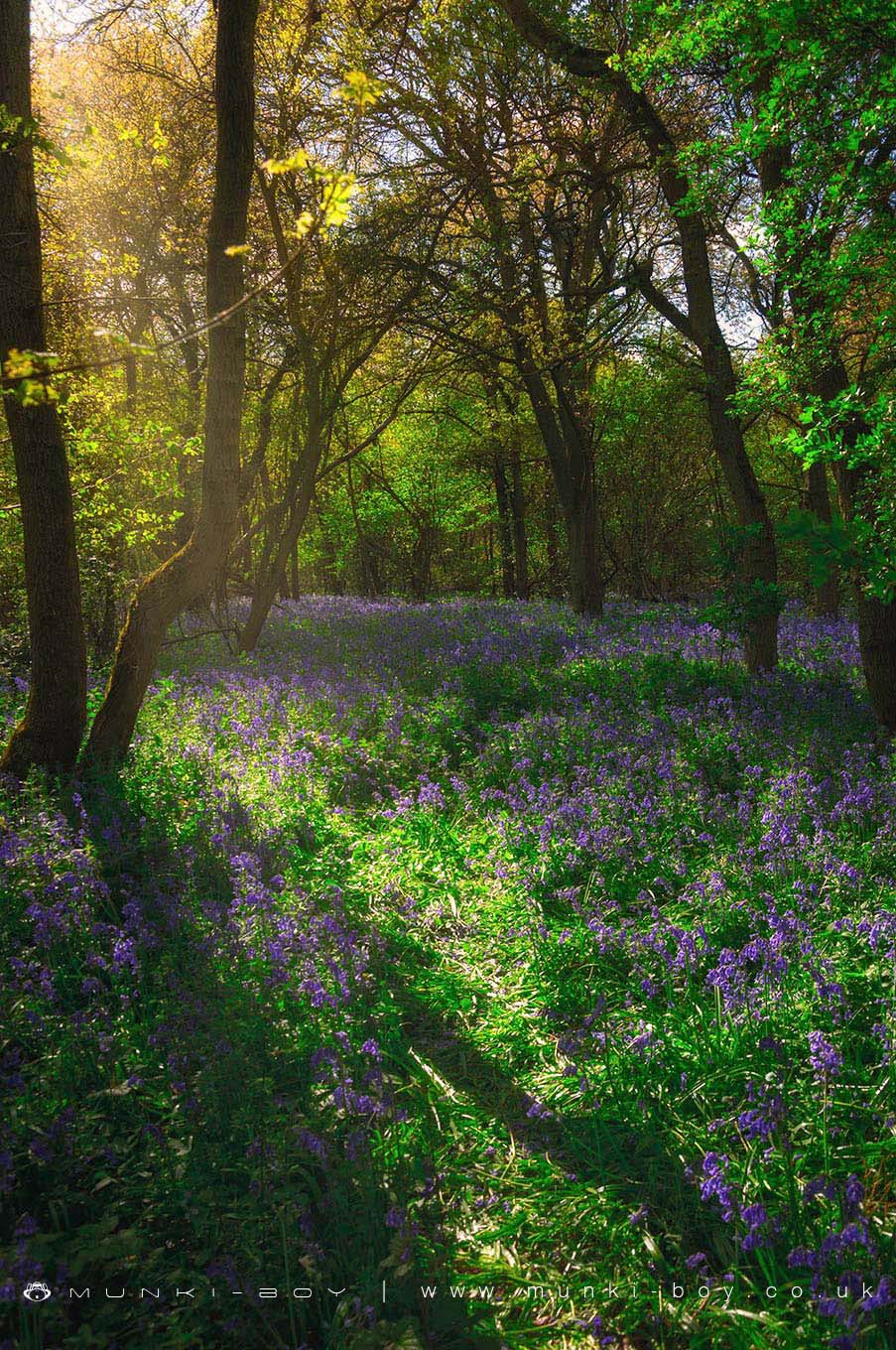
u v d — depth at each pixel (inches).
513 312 627.2
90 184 597.3
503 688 498.9
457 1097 178.2
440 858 292.4
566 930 224.2
